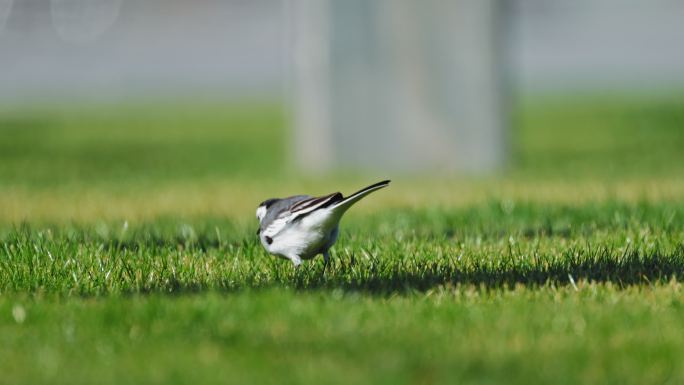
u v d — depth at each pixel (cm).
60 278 878
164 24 6306
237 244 1059
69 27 6097
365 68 2173
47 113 4069
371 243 1033
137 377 592
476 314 708
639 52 5453
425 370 582
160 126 3556
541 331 668
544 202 1391
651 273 838
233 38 6097
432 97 2156
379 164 2186
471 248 1002
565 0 6250
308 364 598
